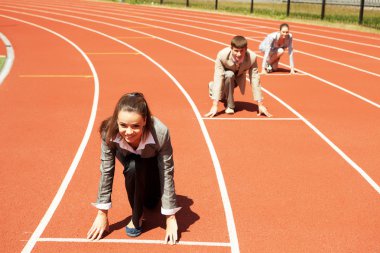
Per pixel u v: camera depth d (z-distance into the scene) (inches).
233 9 1109.1
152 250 153.9
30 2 1301.7
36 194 193.5
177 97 352.5
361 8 836.0
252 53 295.6
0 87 375.6
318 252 154.6
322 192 198.5
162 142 147.3
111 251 153.2
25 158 232.8
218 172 217.2
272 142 259.3
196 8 1142.3
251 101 348.2
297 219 175.6
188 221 173.3
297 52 564.1
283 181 208.7
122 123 138.3
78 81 400.5
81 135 267.9
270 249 155.9
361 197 194.7
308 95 366.9
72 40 639.8
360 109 330.3
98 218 161.5
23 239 159.9
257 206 185.3
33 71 438.6
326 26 825.5
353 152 246.8
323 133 276.8
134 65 473.1
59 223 170.6
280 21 898.7
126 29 761.6
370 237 164.4
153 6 1215.6
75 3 1295.5
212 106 312.0
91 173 214.8
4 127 280.4
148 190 168.4
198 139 261.6
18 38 653.3
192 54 540.1
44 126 283.1
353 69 470.9
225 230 167.5
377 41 661.9
